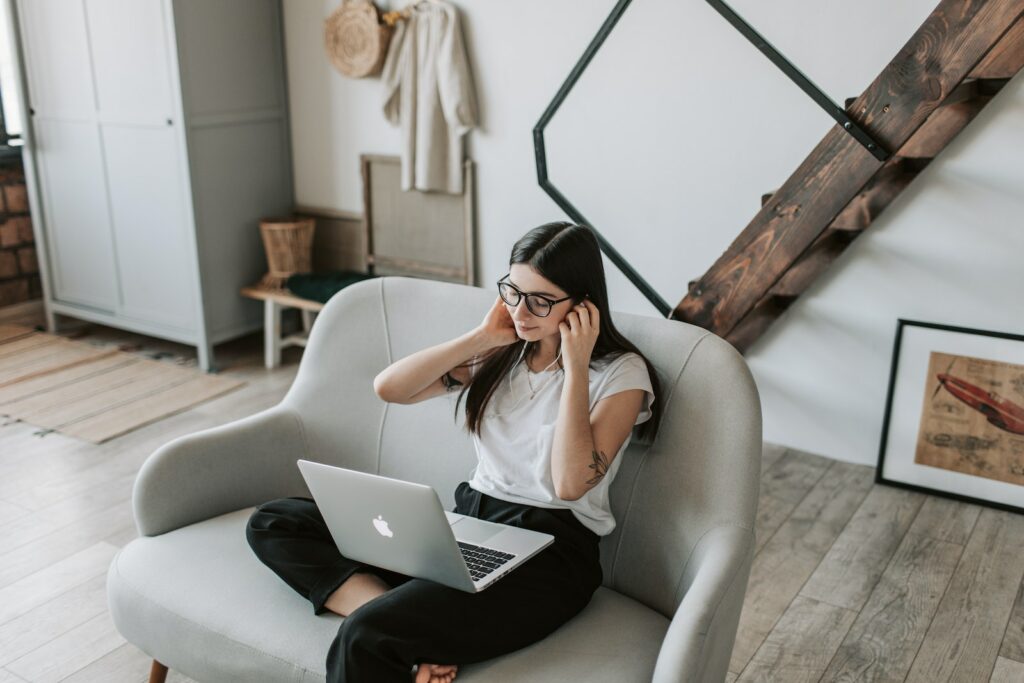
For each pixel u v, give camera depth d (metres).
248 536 1.79
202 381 4.04
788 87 3.15
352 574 1.69
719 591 1.50
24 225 4.67
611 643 1.60
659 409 1.76
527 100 3.72
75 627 2.35
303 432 2.16
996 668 2.17
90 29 4.04
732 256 2.91
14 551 2.70
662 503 1.75
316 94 4.32
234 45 4.07
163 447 1.96
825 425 3.37
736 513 1.68
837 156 2.65
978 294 3.00
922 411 3.09
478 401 1.81
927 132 2.88
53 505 2.97
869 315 3.19
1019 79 2.78
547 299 1.66
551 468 1.67
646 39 3.38
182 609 1.73
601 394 1.71
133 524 2.87
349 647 1.47
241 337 4.69
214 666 1.69
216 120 4.03
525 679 1.50
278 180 4.43
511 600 1.58
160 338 4.63
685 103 3.36
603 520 1.75
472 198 3.97
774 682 2.13
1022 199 2.86
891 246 3.10
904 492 3.10
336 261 4.53
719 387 1.74
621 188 3.60
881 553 2.70
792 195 2.75
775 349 3.40
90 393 3.88
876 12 2.95
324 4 4.14
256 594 1.74
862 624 2.35
